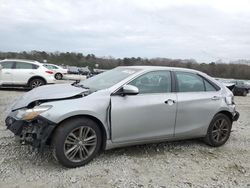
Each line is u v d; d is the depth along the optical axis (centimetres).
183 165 483
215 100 579
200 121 560
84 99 448
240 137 690
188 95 545
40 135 414
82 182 397
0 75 1250
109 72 567
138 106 481
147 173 441
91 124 446
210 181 431
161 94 514
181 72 557
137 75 503
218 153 560
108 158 485
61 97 447
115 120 462
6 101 991
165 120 513
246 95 3125
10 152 480
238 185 425
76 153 439
